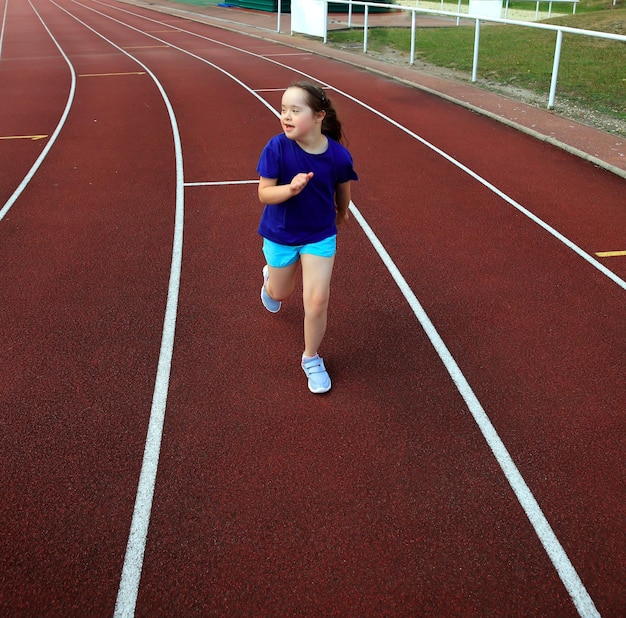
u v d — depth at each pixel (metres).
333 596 2.53
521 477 3.13
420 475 3.15
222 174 7.88
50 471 3.18
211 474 3.16
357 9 27.88
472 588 2.56
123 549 2.75
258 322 4.53
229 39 21.56
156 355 4.15
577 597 2.53
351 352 4.18
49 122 10.58
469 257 5.56
